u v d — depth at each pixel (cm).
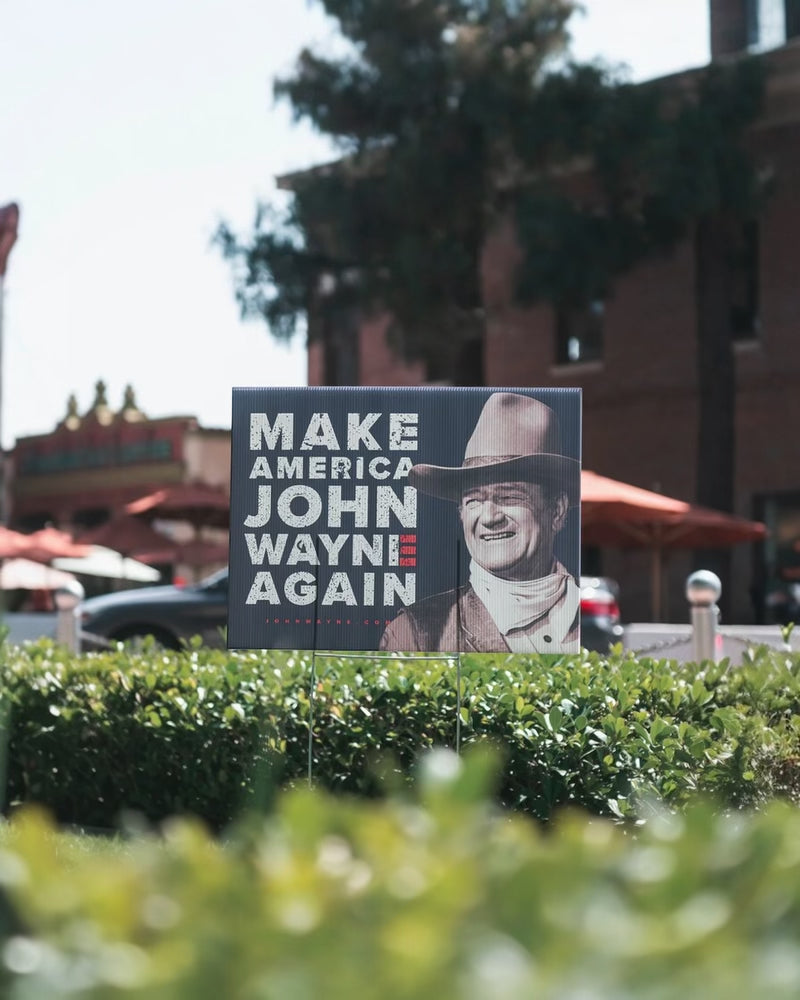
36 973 141
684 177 2120
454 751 668
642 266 2412
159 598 1606
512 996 125
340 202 2288
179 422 3719
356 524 650
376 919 145
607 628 1478
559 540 645
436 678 712
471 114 2208
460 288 2361
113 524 2494
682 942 135
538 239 2192
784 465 2350
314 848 166
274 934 139
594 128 2162
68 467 4009
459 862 153
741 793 628
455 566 646
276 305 2391
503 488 647
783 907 153
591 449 2597
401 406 651
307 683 731
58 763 786
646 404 2527
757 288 2406
